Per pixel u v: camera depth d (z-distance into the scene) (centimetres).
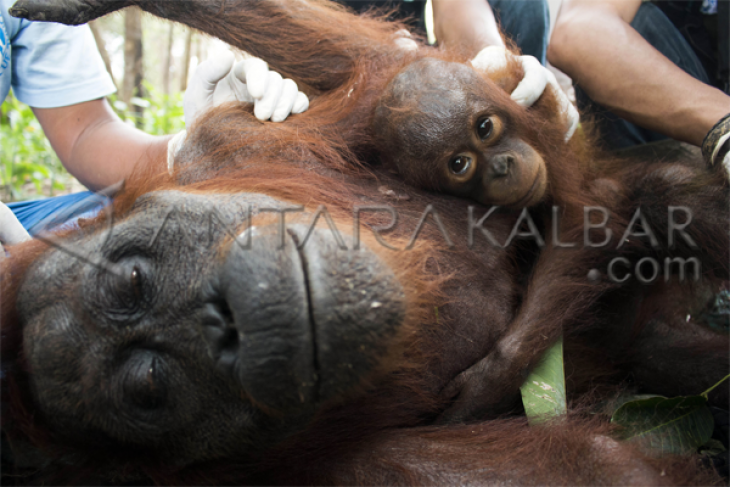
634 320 171
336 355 78
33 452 108
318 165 144
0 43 227
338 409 110
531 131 169
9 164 412
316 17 185
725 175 157
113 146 247
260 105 155
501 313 144
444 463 109
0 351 101
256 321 76
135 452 100
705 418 128
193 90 182
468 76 160
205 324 82
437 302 127
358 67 172
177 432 96
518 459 107
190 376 89
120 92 767
